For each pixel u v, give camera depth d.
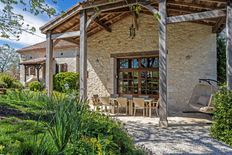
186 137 5.71
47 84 10.03
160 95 6.91
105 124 3.81
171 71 10.22
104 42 12.11
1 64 32.31
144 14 10.87
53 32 10.20
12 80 15.59
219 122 5.57
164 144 5.07
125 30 11.42
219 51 10.16
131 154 3.16
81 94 8.63
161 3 7.00
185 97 9.91
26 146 2.74
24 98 8.30
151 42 10.69
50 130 3.11
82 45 8.73
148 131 6.34
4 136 3.34
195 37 9.83
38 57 22.38
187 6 8.25
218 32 9.77
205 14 6.51
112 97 9.71
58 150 2.70
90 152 2.72
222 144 5.10
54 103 5.30
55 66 18.64
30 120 4.56
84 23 8.73
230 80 6.04
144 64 11.21
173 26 10.29
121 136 3.56
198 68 9.74
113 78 11.79
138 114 9.32
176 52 10.17
